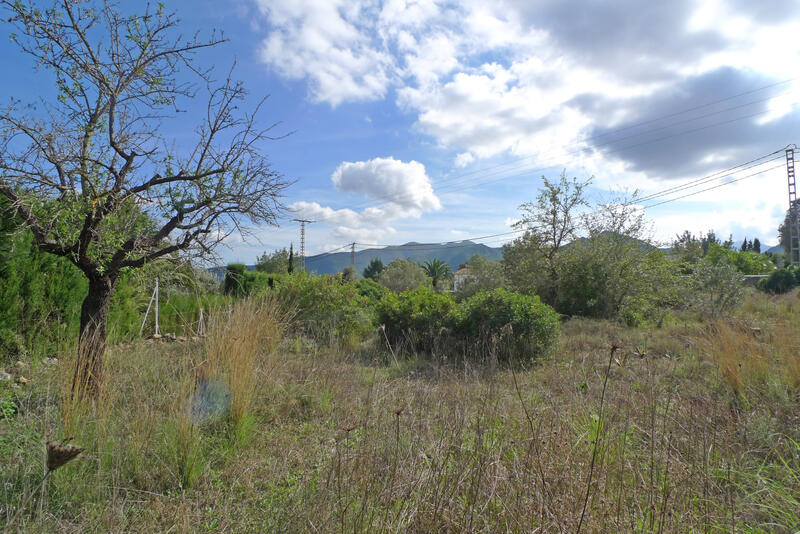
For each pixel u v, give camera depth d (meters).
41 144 3.68
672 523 2.18
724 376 4.93
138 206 4.31
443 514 2.26
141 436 3.23
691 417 3.23
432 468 2.49
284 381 5.06
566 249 17.84
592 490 2.45
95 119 4.03
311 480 2.88
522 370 6.95
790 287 22.64
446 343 8.50
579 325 12.66
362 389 4.97
